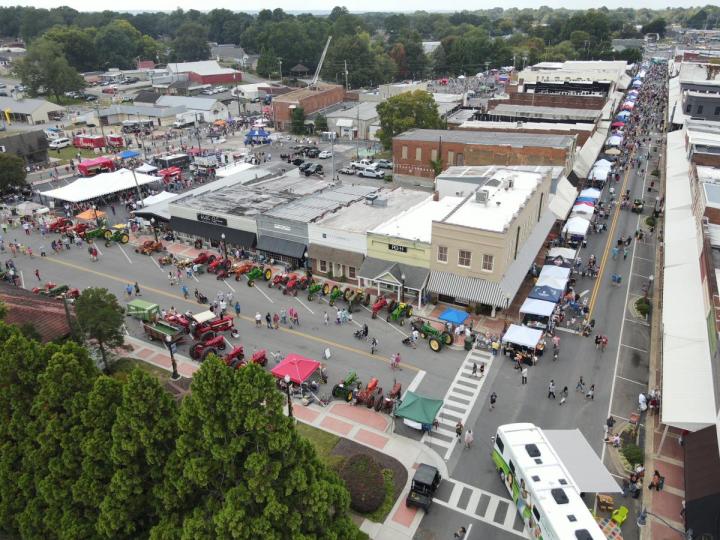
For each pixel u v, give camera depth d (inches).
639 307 2110.0
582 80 5787.4
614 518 1219.2
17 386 1073.5
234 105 6466.5
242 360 1851.6
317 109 5994.1
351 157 4596.5
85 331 1696.6
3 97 6333.7
